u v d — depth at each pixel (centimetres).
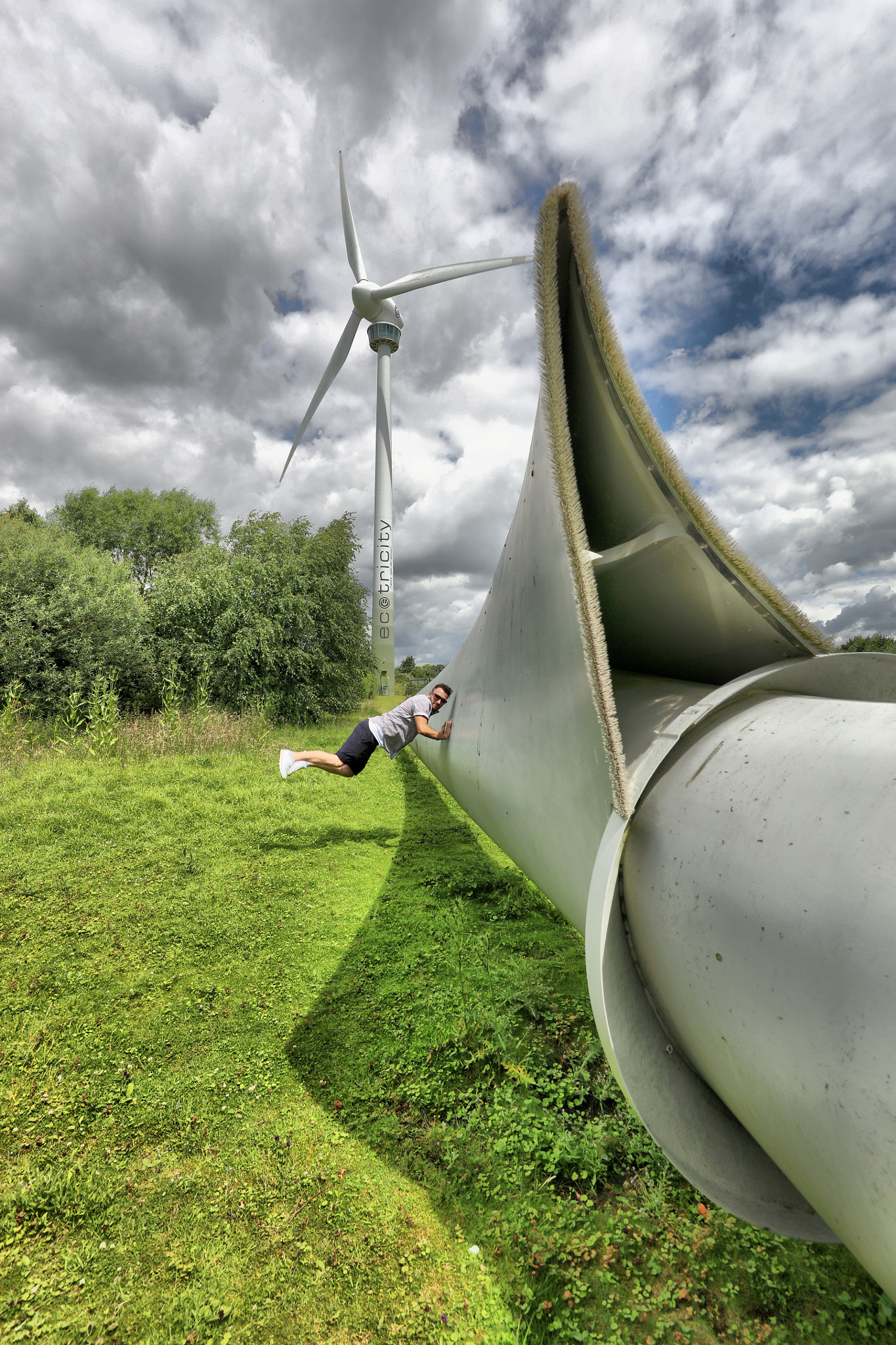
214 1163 200
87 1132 212
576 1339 144
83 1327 147
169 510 3662
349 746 555
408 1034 272
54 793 621
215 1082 240
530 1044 265
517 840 291
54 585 1138
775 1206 154
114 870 457
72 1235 172
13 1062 247
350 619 1670
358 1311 153
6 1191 185
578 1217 180
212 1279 160
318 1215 181
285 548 1628
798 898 110
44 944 347
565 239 174
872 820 105
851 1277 162
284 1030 276
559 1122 215
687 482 179
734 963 122
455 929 373
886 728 122
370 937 372
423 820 687
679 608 226
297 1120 220
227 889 439
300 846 549
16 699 909
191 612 1342
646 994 175
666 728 182
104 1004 293
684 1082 168
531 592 246
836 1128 101
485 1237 174
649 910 156
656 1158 200
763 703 169
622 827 157
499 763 304
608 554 203
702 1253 168
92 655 1099
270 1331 148
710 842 136
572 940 372
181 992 306
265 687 1346
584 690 188
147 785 693
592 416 193
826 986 101
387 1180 194
